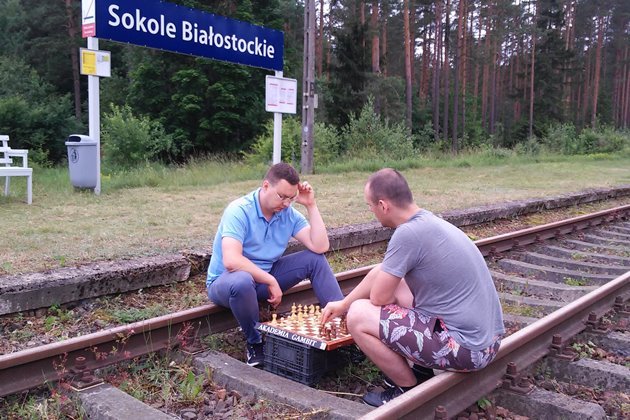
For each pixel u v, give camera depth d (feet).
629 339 14.35
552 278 21.58
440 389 9.98
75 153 32.65
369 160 61.67
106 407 10.34
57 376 11.39
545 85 176.86
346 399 11.42
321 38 132.87
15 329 14.05
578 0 190.90
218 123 97.50
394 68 180.65
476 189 40.73
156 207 28.89
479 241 23.07
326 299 14.23
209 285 14.08
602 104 207.82
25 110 87.51
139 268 16.84
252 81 103.65
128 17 32.55
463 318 10.25
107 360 12.13
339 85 111.96
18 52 135.33
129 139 76.18
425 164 62.59
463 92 166.30
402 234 10.27
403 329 10.46
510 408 11.29
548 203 35.53
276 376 11.94
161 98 102.06
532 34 168.35
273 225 14.25
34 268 16.46
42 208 27.63
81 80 142.10
